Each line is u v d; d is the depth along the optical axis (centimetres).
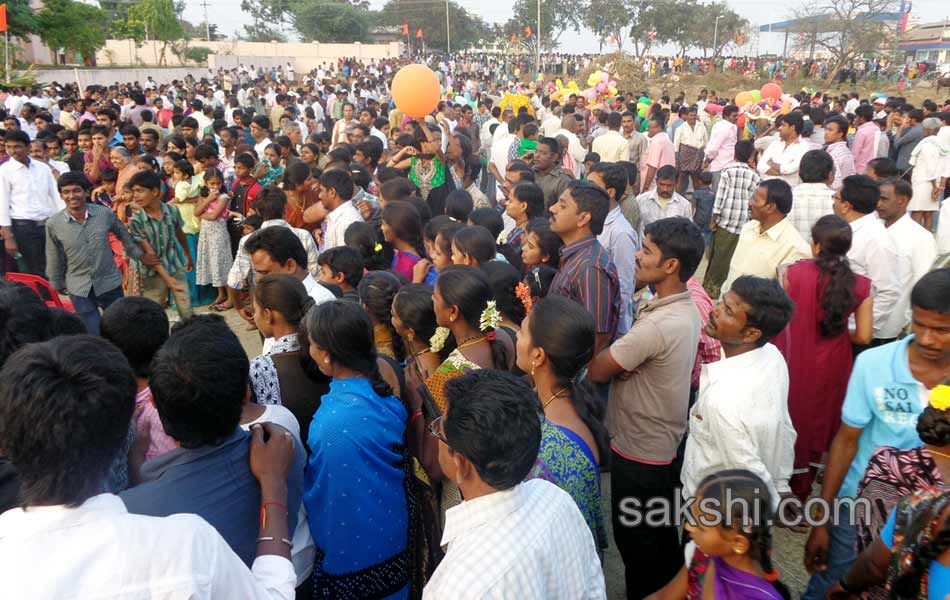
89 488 136
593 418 238
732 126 1049
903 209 441
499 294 349
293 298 301
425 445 283
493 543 163
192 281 771
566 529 180
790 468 285
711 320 282
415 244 479
